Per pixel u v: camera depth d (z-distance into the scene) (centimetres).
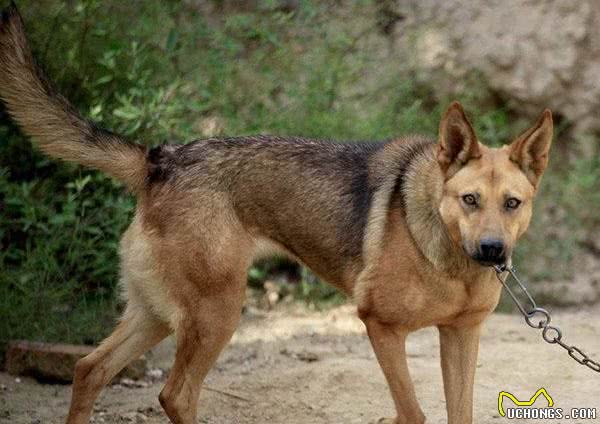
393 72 1385
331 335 1123
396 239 766
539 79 1411
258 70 1305
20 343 963
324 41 1337
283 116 1259
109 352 812
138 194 823
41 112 809
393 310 767
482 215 712
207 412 880
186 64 1236
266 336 1116
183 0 1354
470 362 786
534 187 739
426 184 759
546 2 1427
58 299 1032
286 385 934
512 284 1304
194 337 794
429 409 879
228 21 1255
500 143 1405
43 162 1102
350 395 912
